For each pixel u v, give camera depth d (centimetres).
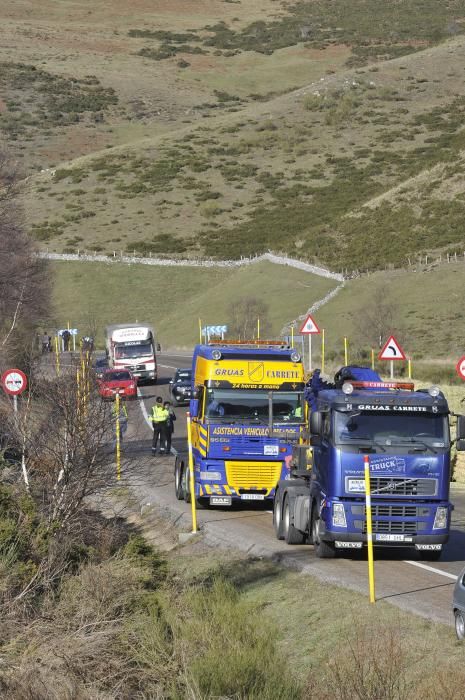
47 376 5522
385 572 3972
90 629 3212
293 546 4603
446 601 3403
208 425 5544
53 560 3866
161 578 3959
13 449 4950
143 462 6481
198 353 5978
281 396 5559
